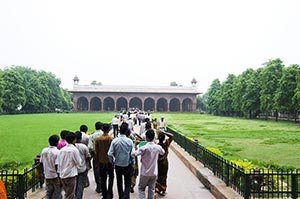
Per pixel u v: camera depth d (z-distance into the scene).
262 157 15.99
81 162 7.69
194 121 52.81
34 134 25.73
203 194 9.23
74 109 96.62
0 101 67.50
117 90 97.06
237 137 25.98
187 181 10.95
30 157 15.65
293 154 16.98
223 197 8.13
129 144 7.80
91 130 29.69
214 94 97.25
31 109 90.00
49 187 7.44
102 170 8.38
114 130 22.36
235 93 71.81
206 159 11.94
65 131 8.36
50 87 101.75
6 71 77.12
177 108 105.44
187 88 100.12
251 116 70.06
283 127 38.31
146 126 9.74
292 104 46.91
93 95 97.31
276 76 56.34
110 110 101.75
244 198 7.75
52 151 7.40
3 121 43.81
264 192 7.85
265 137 26.00
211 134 28.66
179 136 20.06
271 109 55.41
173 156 17.11
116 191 9.60
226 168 9.21
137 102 105.69
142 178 7.35
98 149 8.37
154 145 7.38
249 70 72.25
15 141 21.34
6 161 14.49
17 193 7.96
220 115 89.88
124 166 7.73
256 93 63.66
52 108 101.94
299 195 8.25
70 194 7.14
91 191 9.66
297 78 46.62
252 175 7.98
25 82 87.25
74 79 97.38
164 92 98.56
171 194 9.22
